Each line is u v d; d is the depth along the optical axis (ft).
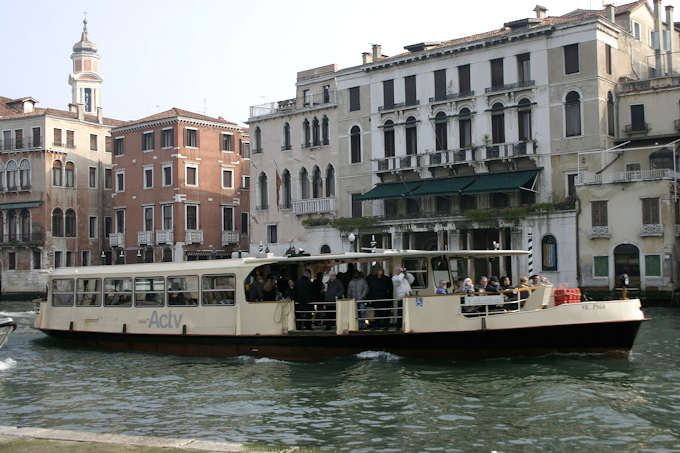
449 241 133.90
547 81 125.80
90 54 283.38
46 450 27.30
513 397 44.80
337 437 37.42
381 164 143.54
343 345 57.98
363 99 148.56
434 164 136.36
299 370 55.42
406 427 38.99
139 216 180.55
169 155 174.09
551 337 53.93
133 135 182.19
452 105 135.74
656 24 147.43
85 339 72.13
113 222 186.60
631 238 114.52
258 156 166.09
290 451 27.30
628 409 41.96
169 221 174.50
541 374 50.98
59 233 191.72
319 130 156.56
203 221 176.96
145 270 67.31
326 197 154.30
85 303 71.87
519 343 54.24
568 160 124.16
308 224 153.69
